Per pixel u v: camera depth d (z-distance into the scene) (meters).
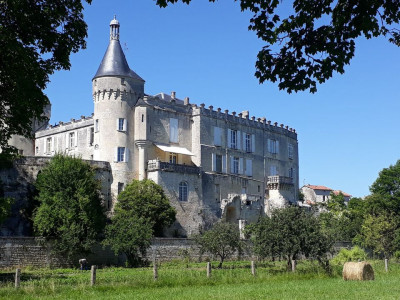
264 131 94.50
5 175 63.12
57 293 27.81
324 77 15.79
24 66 30.78
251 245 70.12
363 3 14.70
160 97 83.56
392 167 89.12
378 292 28.53
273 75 16.05
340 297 26.25
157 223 67.94
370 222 75.81
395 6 14.85
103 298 25.89
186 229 74.94
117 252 56.69
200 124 82.19
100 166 71.19
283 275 38.25
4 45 29.17
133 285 31.02
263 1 15.30
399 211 86.19
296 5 15.64
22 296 26.67
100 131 74.38
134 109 76.12
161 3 15.15
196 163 81.25
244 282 34.66
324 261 45.31
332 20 15.39
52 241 56.53
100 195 65.88
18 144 82.25
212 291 28.78
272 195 91.81
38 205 63.19
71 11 31.91
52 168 59.56
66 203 57.22
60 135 86.62
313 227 44.69
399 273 44.03
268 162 94.12
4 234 60.75
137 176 74.81
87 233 57.50
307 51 15.71
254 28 15.78
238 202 83.75
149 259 61.00
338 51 15.49
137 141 75.12
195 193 77.56
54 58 32.84
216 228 57.41
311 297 26.17
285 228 44.25
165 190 73.50
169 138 79.19
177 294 27.52
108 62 76.06
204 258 65.94
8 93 32.44
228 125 87.12
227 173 85.31
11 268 52.72
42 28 31.11
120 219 59.03
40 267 55.00
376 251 74.44
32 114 33.66
